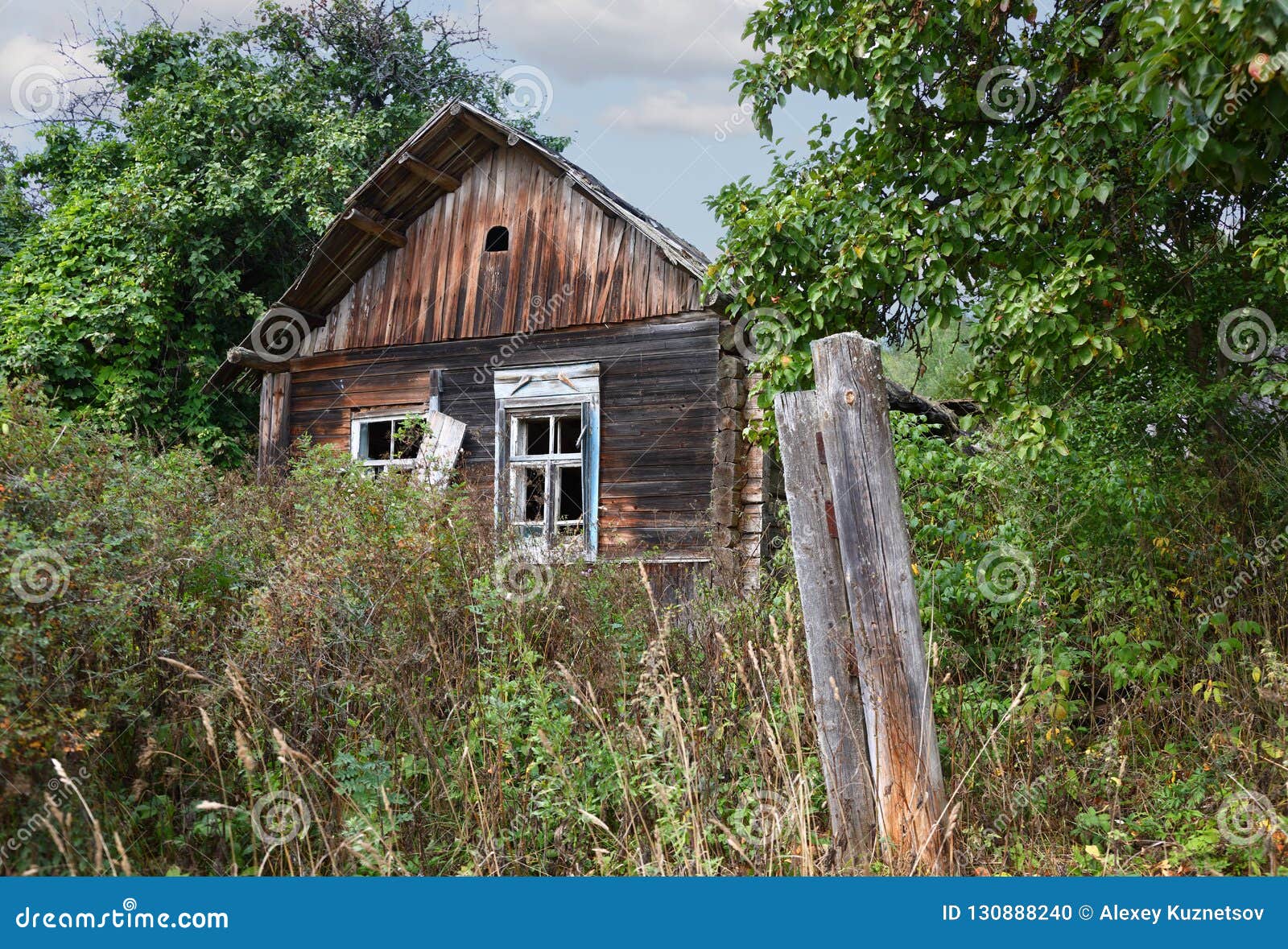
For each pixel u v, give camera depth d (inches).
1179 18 146.4
